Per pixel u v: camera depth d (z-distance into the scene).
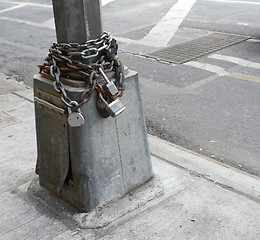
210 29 9.83
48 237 2.46
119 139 2.63
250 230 2.50
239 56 7.49
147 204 2.77
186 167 3.36
